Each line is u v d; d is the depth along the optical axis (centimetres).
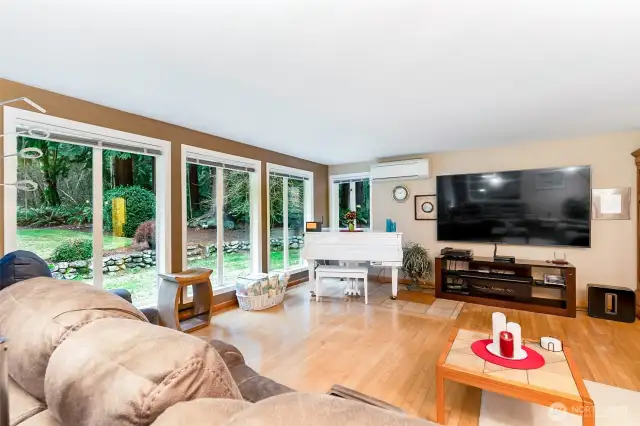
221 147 405
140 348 64
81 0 143
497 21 161
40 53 191
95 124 279
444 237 486
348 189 614
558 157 413
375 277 566
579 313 377
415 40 179
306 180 577
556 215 408
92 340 71
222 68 213
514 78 230
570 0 144
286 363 253
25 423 80
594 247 391
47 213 263
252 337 306
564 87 246
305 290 496
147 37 175
